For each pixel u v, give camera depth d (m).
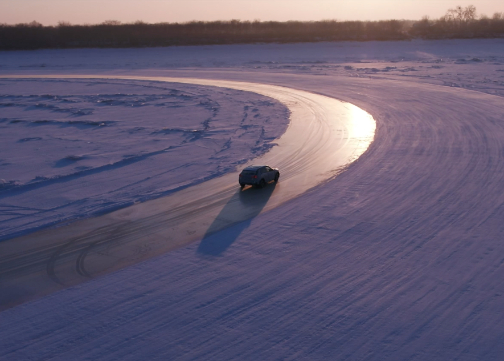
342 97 54.88
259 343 11.64
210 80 76.00
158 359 11.21
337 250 16.48
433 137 33.31
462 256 15.80
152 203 21.92
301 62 102.56
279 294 13.79
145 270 15.52
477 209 19.89
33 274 15.48
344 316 12.61
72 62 111.50
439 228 18.08
